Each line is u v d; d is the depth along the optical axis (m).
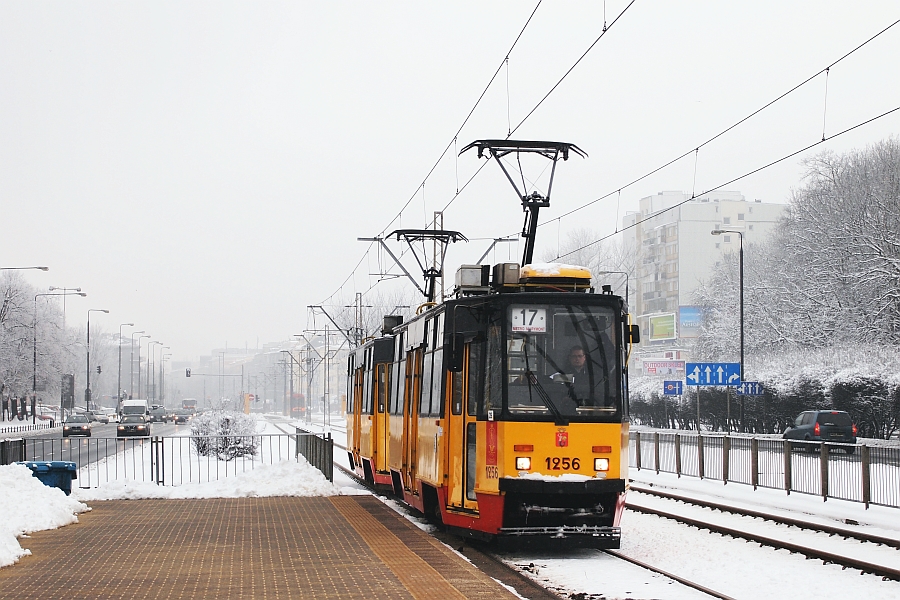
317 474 23.12
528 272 14.99
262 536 15.30
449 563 12.62
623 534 16.42
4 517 16.02
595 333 14.46
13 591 10.97
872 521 17.41
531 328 14.37
